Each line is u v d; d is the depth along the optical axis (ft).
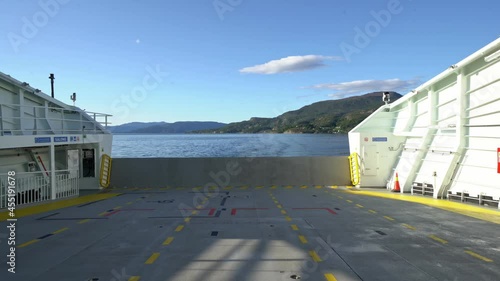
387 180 56.29
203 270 18.03
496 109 36.40
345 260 19.56
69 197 46.62
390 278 16.85
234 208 37.45
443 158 44.55
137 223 29.86
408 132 52.75
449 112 44.80
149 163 59.72
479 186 38.45
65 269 18.29
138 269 18.22
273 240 23.94
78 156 54.80
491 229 27.02
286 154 189.06
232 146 265.54
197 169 59.88
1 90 45.62
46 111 51.98
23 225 29.32
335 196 46.70
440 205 38.60
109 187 58.13
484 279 16.71
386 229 27.17
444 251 21.20
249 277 17.04
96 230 27.30
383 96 60.34
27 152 47.91
